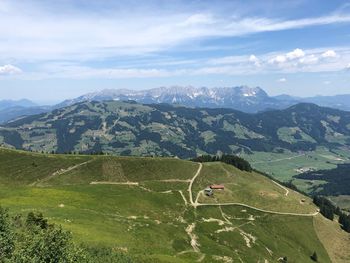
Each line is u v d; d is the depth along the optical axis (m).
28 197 132.00
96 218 118.44
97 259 69.62
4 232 53.31
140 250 89.88
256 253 168.50
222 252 143.88
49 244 45.88
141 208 165.12
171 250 115.12
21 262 44.28
